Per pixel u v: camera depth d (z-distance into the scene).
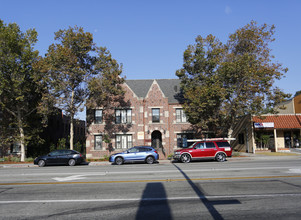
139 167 17.14
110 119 28.58
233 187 9.02
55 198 7.95
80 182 10.88
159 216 5.92
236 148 33.72
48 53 22.75
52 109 24.84
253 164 16.89
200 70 25.73
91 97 24.34
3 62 23.08
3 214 6.29
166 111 29.00
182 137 29.00
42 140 27.59
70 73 22.75
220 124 26.20
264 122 28.41
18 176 13.54
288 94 23.31
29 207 6.91
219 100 23.28
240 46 25.38
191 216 5.86
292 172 12.35
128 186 9.68
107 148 28.19
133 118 28.75
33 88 26.25
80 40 23.47
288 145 30.16
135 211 6.36
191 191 8.50
